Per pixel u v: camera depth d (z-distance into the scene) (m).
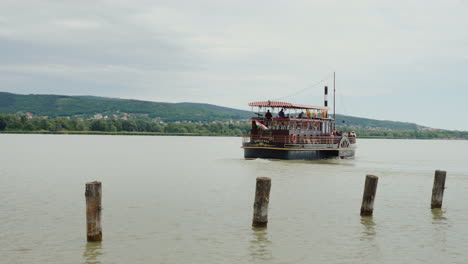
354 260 20.56
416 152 133.00
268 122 70.75
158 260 20.08
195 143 181.50
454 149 171.38
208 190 39.44
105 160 75.00
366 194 28.92
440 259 20.92
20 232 24.09
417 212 30.62
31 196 35.22
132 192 38.12
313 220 27.78
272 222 27.08
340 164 67.38
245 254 21.08
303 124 72.06
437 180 31.78
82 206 31.25
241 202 33.53
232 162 70.81
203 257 20.58
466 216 29.62
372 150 144.00
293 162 66.44
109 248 21.58
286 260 20.38
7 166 60.88
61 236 23.41
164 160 76.31
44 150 102.81
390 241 23.56
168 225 26.11
